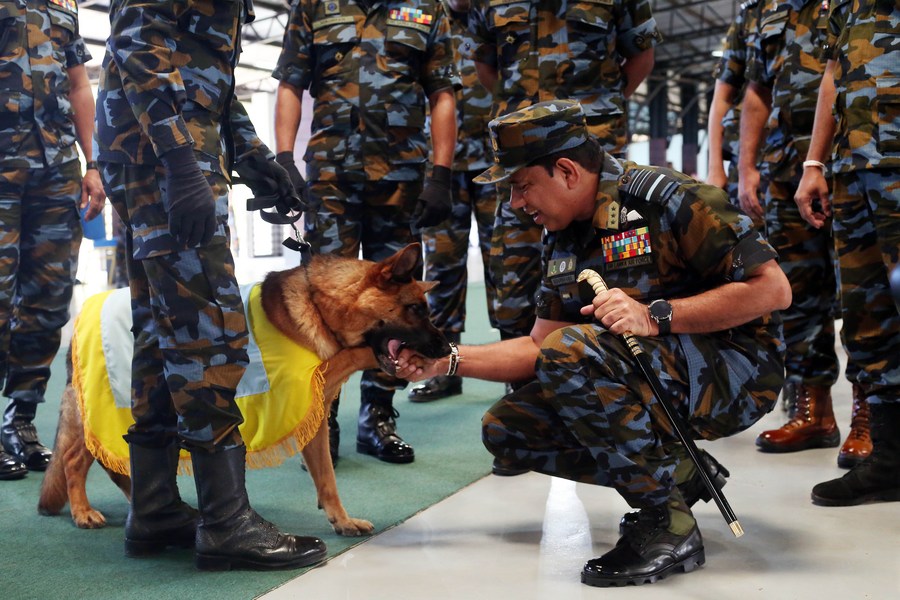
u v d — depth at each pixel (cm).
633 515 230
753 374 204
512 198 211
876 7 239
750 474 290
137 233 201
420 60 327
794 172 316
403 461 318
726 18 2144
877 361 251
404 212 327
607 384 195
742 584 191
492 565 210
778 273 192
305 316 224
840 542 218
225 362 205
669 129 2888
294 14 321
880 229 240
